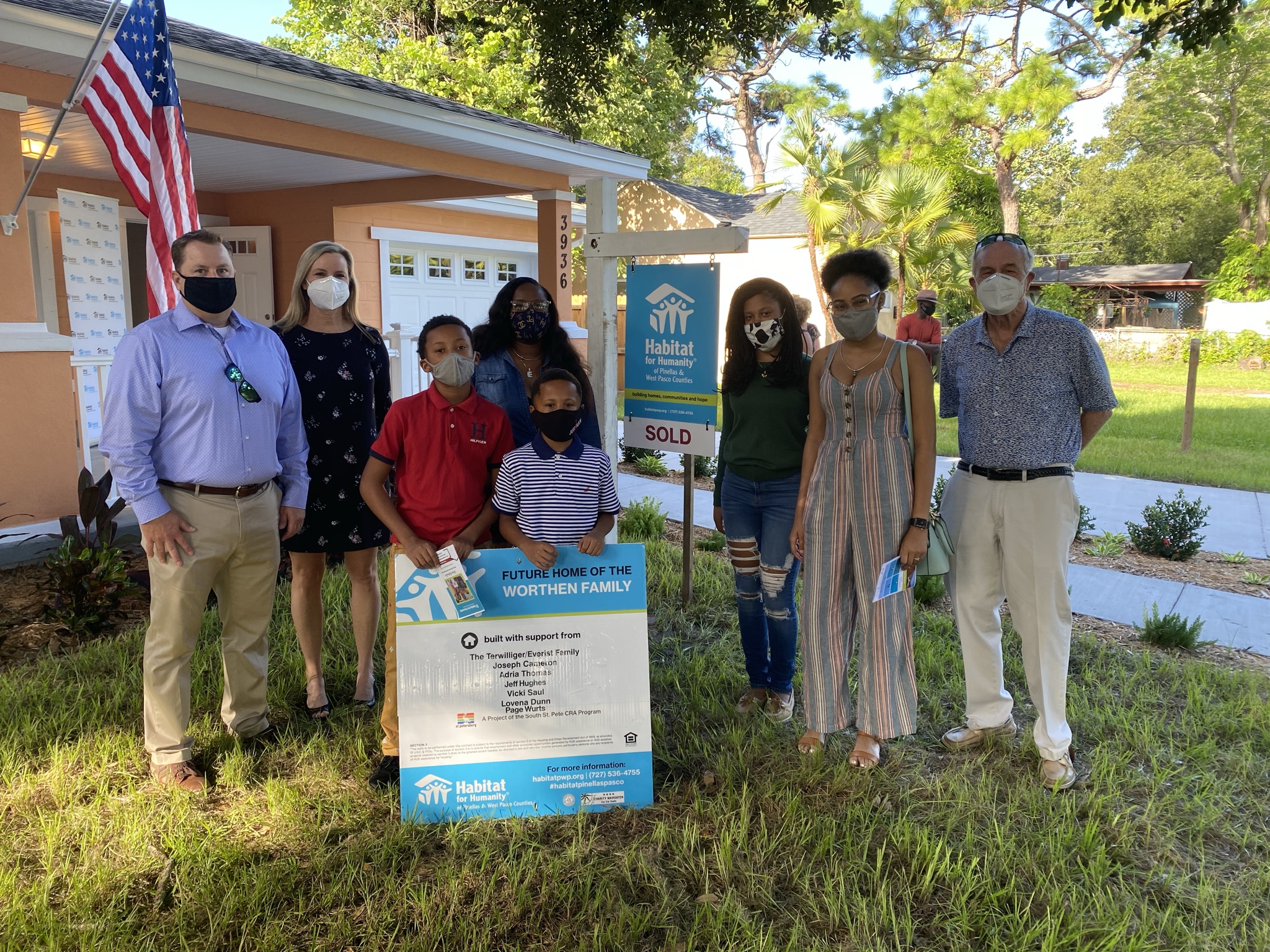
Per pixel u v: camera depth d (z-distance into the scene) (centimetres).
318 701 396
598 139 2059
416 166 877
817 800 333
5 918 254
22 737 358
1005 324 340
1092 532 763
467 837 306
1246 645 512
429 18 2230
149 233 500
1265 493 916
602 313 508
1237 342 2578
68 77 608
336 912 266
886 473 343
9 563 574
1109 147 4984
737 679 443
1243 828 323
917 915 273
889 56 2625
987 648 369
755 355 381
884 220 1942
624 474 1012
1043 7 2788
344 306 390
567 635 328
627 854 296
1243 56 3300
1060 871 291
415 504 330
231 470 327
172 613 325
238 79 655
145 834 298
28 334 600
